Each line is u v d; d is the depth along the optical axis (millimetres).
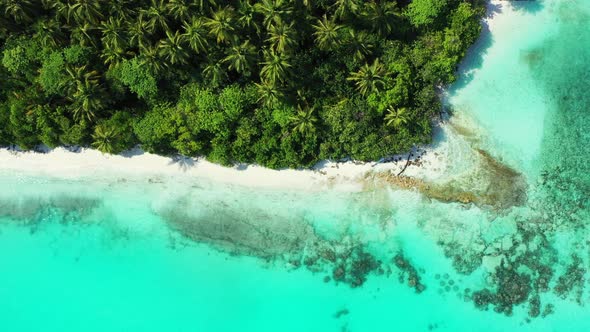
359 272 35531
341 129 33125
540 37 35594
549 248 35031
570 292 34781
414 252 35469
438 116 35531
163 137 33562
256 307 35906
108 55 32594
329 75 32938
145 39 31469
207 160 35562
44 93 33594
